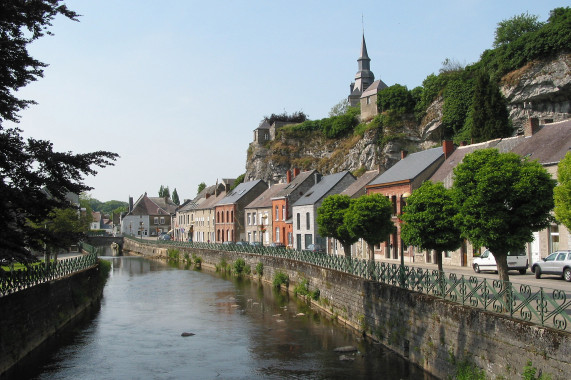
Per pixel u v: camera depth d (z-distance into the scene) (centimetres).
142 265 5669
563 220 1598
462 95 6175
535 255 2612
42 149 1321
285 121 10419
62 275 2447
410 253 3519
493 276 2264
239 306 2795
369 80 9775
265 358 1744
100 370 1645
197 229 8000
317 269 2652
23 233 1316
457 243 1680
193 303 2945
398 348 1653
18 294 1661
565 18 4788
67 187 1346
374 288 1873
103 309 2784
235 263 4403
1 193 1201
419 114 7100
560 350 933
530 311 1068
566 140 2611
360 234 2423
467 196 1329
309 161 8806
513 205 1292
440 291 1444
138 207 11112
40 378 1564
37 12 1326
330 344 1872
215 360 1747
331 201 2730
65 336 2117
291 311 2569
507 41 5966
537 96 4875
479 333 1192
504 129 4447
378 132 7325
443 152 3581
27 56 1351
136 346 1953
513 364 1064
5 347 1538
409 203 1752
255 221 5941
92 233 10806
